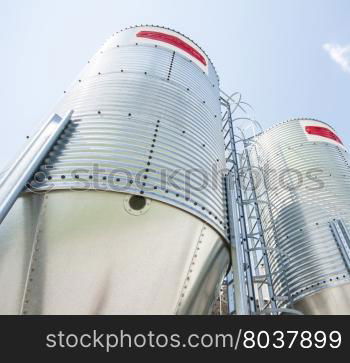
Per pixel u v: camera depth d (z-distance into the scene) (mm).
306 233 9070
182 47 8883
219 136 7859
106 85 6594
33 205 4367
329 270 8023
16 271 3998
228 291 7043
